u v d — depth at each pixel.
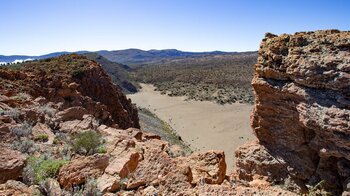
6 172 7.43
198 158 10.46
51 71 26.81
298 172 13.75
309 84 13.20
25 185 6.88
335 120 11.81
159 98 78.06
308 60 13.45
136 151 9.41
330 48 13.32
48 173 7.76
